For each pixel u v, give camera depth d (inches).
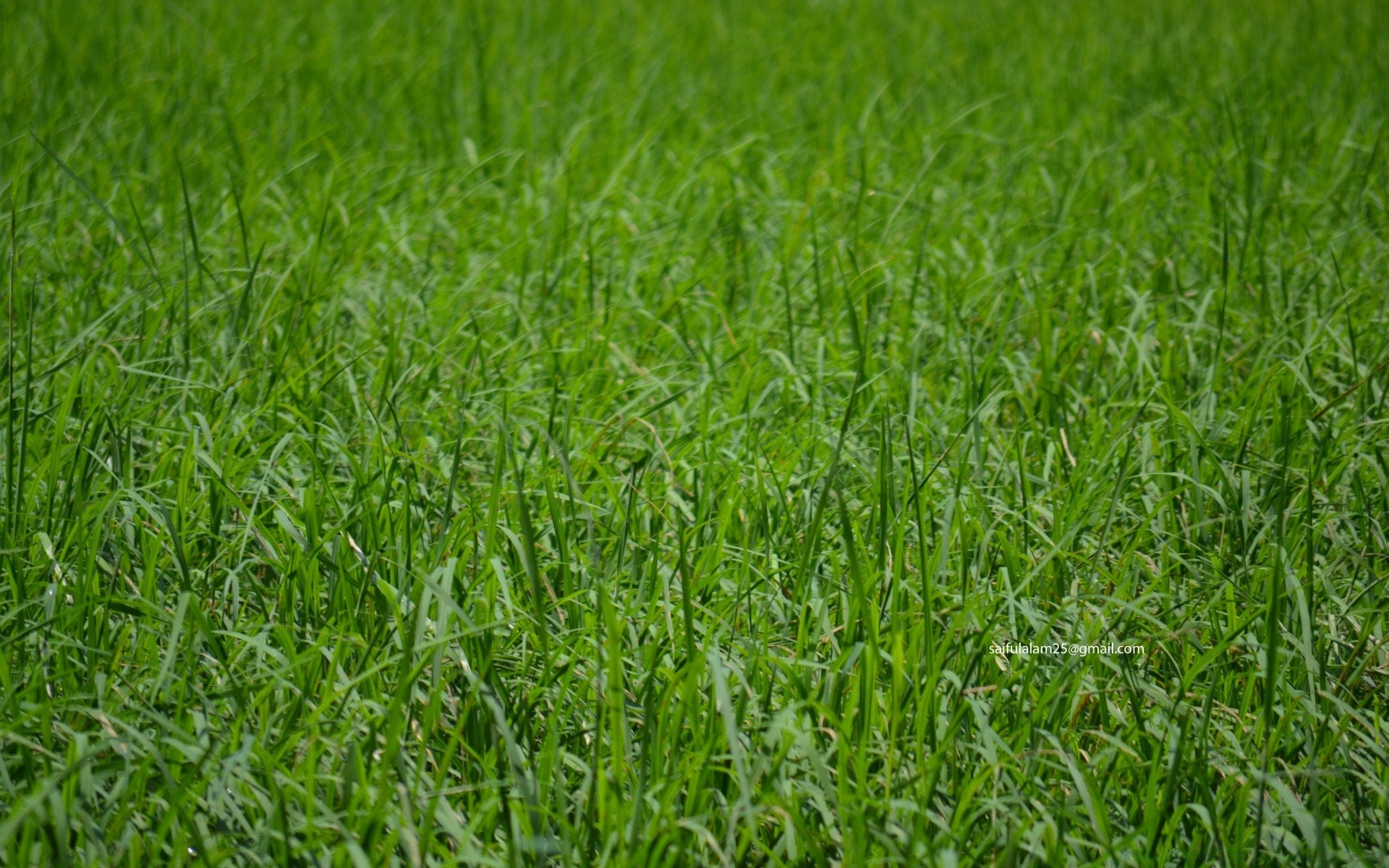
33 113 259.1
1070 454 132.0
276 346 148.6
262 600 108.0
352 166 229.8
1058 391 151.7
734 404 140.5
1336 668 105.2
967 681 90.0
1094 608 108.3
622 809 82.0
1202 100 288.7
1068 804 85.9
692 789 83.7
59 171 212.2
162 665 90.7
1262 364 154.3
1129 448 119.7
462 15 383.2
